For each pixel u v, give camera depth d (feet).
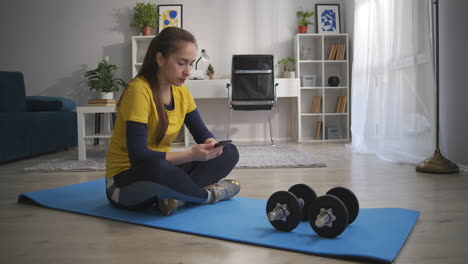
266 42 17.06
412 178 7.07
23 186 6.82
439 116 8.38
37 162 10.27
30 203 5.42
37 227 4.17
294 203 3.69
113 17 16.83
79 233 3.93
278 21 17.04
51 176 7.89
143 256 3.25
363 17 12.10
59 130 12.71
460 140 8.30
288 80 15.69
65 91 16.87
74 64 16.85
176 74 4.26
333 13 16.99
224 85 15.42
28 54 16.79
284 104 17.19
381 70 10.39
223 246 3.48
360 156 10.72
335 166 8.83
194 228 3.96
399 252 3.28
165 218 4.36
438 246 3.41
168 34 4.23
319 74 16.85
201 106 17.13
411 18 9.09
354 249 3.22
